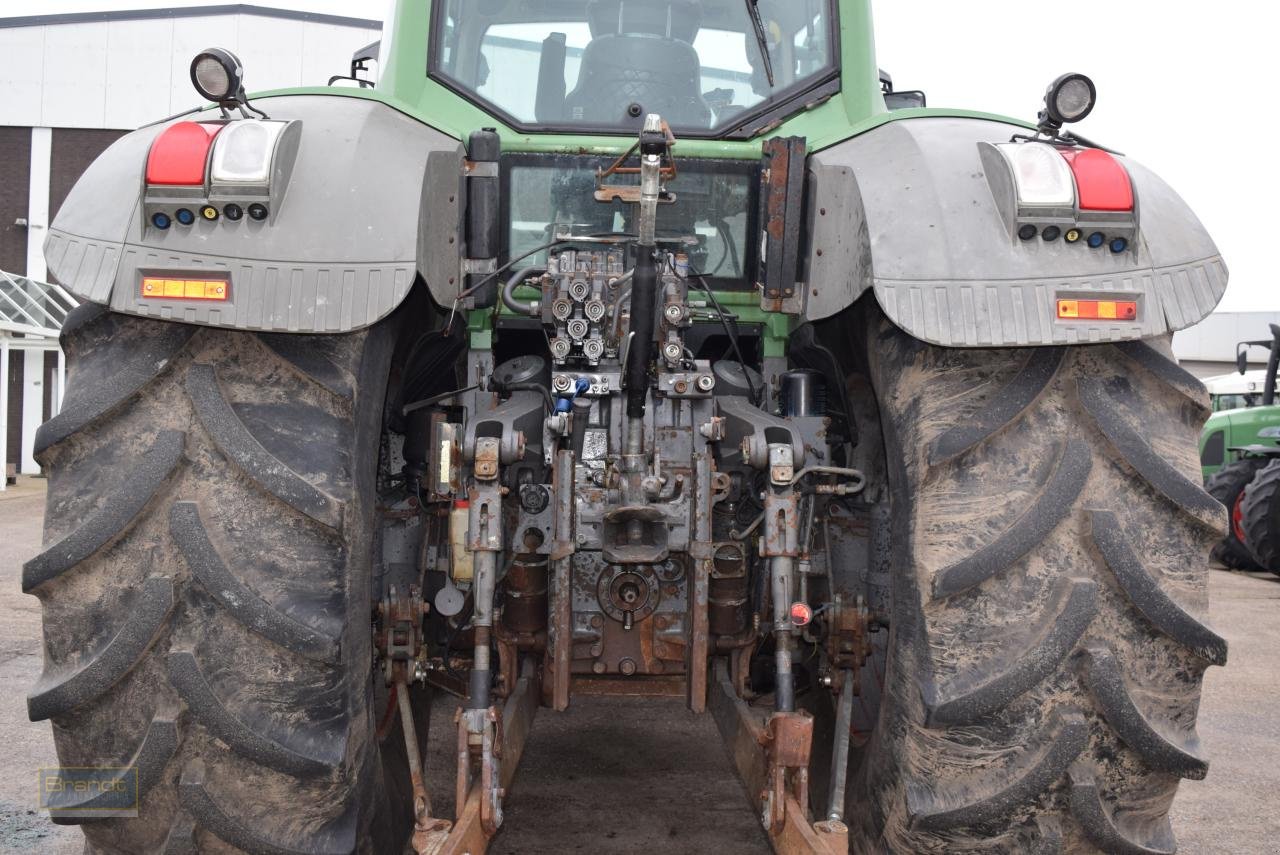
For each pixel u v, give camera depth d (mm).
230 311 1930
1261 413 11703
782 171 2508
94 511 1896
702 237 2941
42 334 16922
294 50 22656
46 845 3096
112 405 1930
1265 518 9148
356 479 1976
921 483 2035
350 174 2045
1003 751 1979
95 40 22297
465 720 2146
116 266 1940
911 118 2408
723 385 2781
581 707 4535
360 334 2035
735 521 2684
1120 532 1945
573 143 2885
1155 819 2080
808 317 2467
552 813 3381
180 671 1862
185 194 1945
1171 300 2043
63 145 22328
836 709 2770
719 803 3482
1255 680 5527
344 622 1910
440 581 2729
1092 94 2166
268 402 1967
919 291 2035
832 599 2670
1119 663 1960
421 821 2123
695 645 2387
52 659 1930
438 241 2227
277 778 1912
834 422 2947
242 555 1904
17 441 20141
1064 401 2041
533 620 2539
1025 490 1987
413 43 3012
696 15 3096
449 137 2371
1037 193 2029
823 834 2033
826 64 3062
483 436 2355
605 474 2443
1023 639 1957
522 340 3146
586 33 3074
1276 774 4012
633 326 2266
